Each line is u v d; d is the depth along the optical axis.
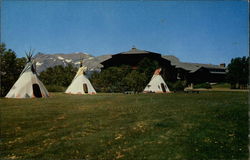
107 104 15.38
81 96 23.70
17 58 25.30
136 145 6.39
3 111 12.12
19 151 6.21
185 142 6.45
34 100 18.56
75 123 9.23
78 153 5.99
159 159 5.42
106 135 7.44
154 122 8.93
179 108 12.74
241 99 17.02
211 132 7.32
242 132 7.27
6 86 24.98
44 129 8.32
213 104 13.98
